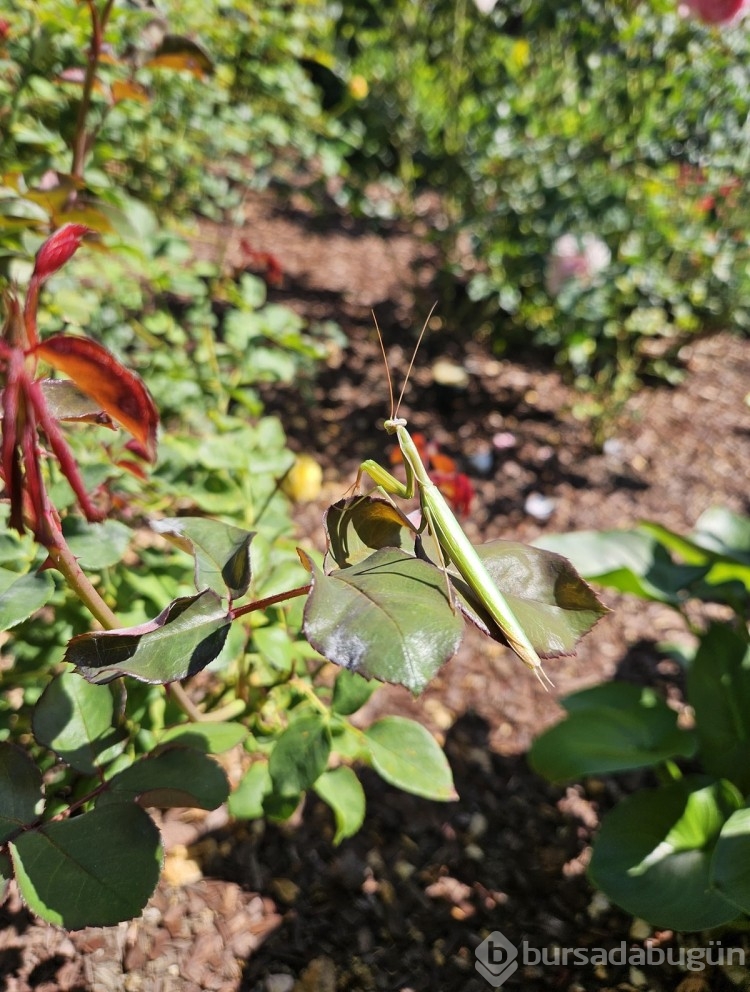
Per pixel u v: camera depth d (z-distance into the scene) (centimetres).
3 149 49
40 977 35
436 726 52
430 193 141
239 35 77
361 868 43
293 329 56
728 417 90
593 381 93
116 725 28
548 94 98
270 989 36
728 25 58
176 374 53
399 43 113
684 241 89
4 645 36
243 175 86
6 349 18
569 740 42
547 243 89
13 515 19
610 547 50
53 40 49
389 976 38
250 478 44
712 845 37
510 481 78
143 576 38
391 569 21
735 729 43
